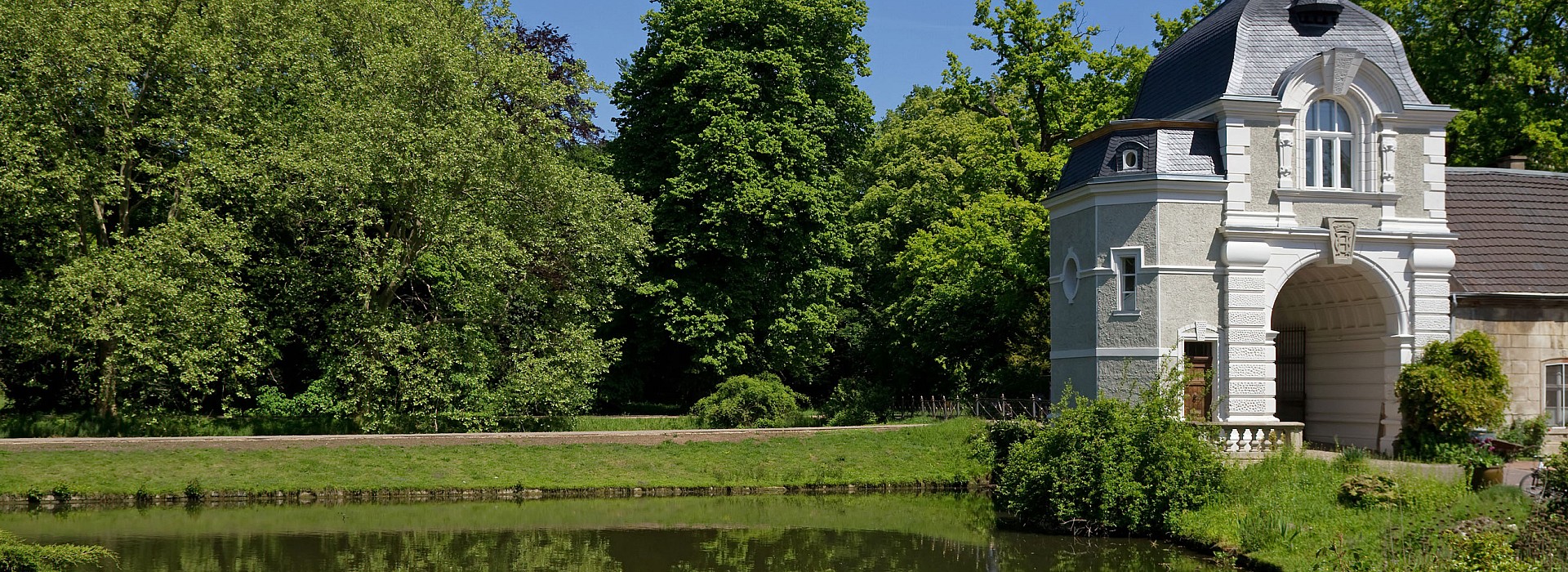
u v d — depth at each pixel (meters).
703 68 44.75
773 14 45.69
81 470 30.08
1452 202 32.94
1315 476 24.08
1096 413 24.97
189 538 24.44
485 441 33.69
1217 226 29.45
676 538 24.97
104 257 30.70
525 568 21.50
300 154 33.00
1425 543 17.88
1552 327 30.88
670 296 45.16
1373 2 43.56
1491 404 27.80
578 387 37.56
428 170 33.59
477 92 35.03
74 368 34.12
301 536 24.78
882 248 54.97
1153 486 24.28
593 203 36.78
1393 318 30.17
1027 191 41.81
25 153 30.44
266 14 34.38
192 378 31.03
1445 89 43.50
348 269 35.81
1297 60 29.97
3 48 31.09
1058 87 40.72
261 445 32.00
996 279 41.22
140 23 32.34
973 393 45.91
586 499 31.31
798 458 34.47
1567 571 15.93
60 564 14.64
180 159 33.91
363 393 35.09
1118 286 29.59
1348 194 29.77
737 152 43.91
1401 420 29.86
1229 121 29.28
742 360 44.91
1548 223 32.88
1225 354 29.25
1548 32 42.81
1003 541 24.34
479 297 35.50
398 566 21.56
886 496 32.47
